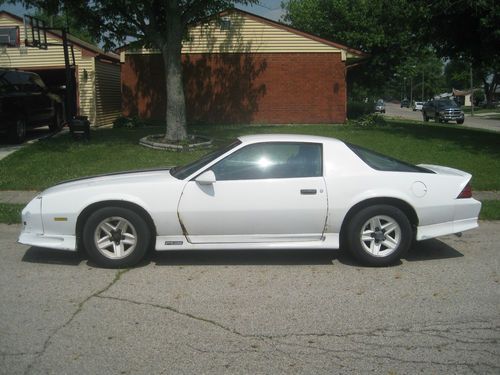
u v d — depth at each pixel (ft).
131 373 11.77
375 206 19.48
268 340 13.50
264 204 19.16
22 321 14.57
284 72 73.05
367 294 16.90
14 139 50.21
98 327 14.21
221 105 73.41
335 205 19.31
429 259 20.94
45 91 57.47
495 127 111.34
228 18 71.72
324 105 73.72
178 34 47.26
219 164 19.60
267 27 72.23
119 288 17.33
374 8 100.07
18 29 71.61
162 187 19.11
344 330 14.12
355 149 20.34
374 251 19.72
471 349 12.99
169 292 16.99
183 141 46.44
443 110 120.88
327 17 106.22
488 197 33.37
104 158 42.11
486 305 15.94
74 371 11.83
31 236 19.47
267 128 63.57
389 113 203.62
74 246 19.34
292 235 19.52
